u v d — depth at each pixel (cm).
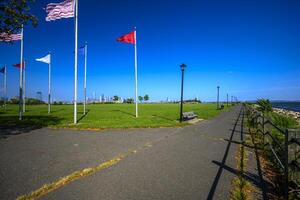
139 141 1214
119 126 1802
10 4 1616
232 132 1531
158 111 4181
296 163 534
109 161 827
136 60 2617
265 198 537
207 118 2692
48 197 541
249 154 925
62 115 3191
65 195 552
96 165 783
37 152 977
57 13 1877
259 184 613
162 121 2231
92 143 1166
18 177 671
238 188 585
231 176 670
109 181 636
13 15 1622
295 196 522
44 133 1512
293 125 1997
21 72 2417
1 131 1614
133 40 2566
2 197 542
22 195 552
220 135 1407
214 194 554
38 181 639
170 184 614
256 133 1428
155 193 561
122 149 1022
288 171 548
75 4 1945
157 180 642
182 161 825
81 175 683
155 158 866
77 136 1383
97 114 3356
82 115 3145
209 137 1335
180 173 698
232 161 823
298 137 552
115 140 1246
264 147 1005
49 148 1054
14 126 1898
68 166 775
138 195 551
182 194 555
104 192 567
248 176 670
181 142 1182
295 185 539
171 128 1744
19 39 2305
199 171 715
